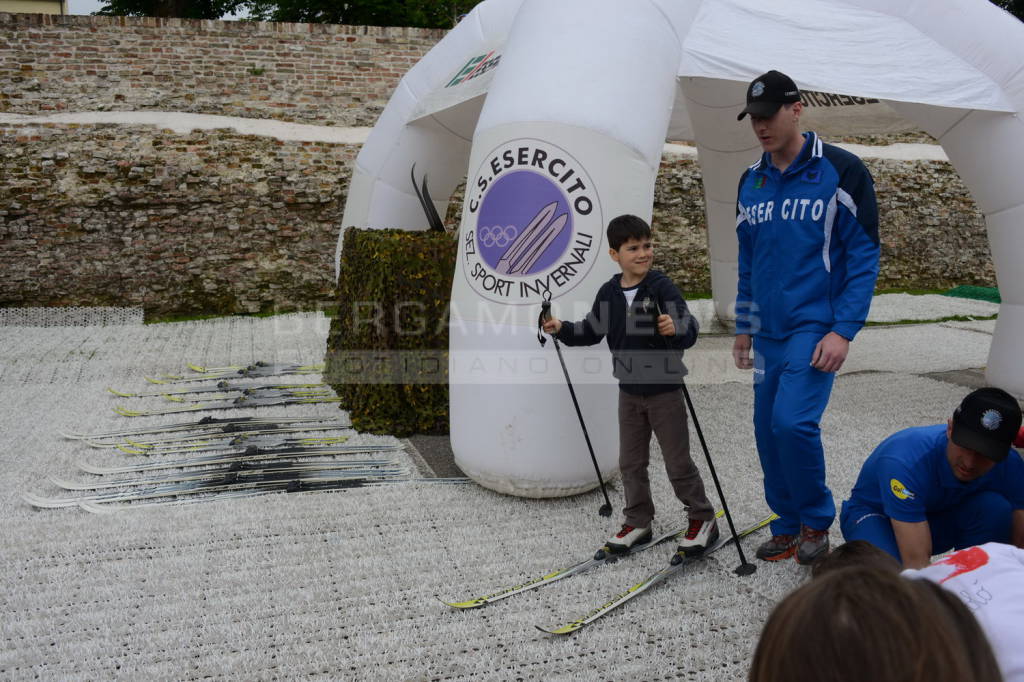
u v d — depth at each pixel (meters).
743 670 2.66
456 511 4.00
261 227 10.21
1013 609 1.48
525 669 2.68
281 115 10.45
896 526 2.59
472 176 4.25
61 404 6.15
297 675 2.64
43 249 9.61
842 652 0.84
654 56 4.31
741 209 3.49
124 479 4.49
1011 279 5.69
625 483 3.48
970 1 5.23
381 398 5.31
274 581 3.28
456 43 6.88
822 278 3.22
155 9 14.82
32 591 3.20
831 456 4.84
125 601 3.12
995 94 5.14
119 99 9.93
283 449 4.99
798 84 4.69
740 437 5.25
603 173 3.92
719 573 3.33
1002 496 2.64
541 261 3.90
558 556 3.51
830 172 3.16
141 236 9.85
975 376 7.05
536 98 4.02
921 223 12.43
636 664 2.70
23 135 9.51
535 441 3.96
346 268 6.05
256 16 14.88
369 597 3.15
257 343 8.52
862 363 7.61
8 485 4.40
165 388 6.65
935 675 0.83
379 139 7.21
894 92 4.86
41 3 15.02
